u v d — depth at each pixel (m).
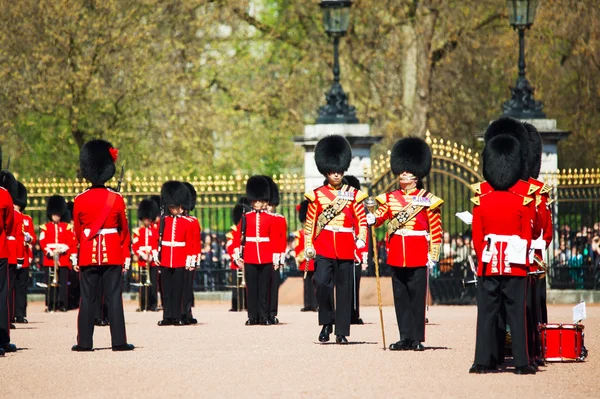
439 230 34.91
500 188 29.19
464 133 89.38
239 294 57.41
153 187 68.44
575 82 87.31
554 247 59.00
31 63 79.88
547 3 82.19
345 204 36.47
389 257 35.00
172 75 81.50
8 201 34.88
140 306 57.16
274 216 46.84
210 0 83.94
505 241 28.88
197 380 28.02
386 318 48.78
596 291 59.19
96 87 77.69
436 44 88.62
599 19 82.31
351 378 28.12
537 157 33.56
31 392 26.58
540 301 31.89
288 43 88.06
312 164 61.06
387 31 85.88
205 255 67.94
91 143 35.78
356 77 87.50
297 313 54.44
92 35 78.81
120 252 35.34
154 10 81.31
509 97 87.38
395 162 35.47
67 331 43.62
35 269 67.81
